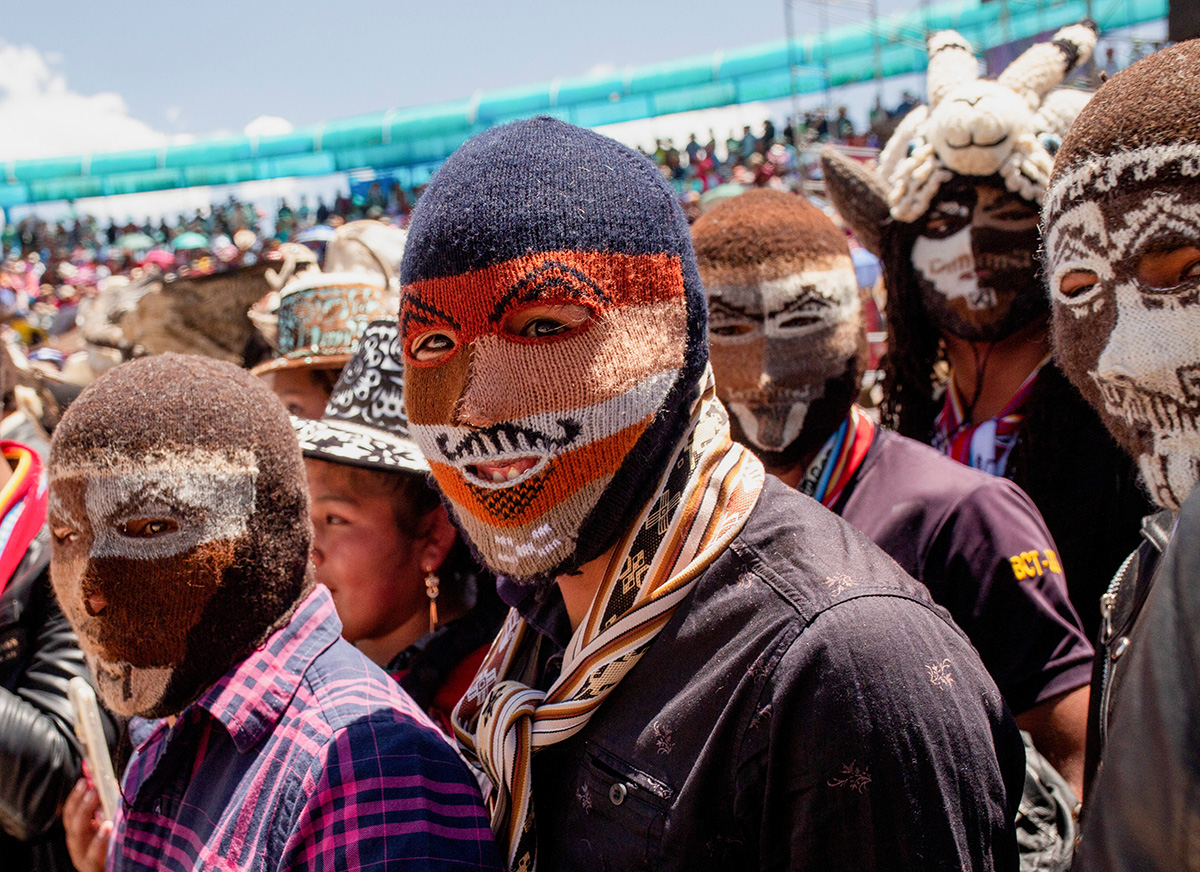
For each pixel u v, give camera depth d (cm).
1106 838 61
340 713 124
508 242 108
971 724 101
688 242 119
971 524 177
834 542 111
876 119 745
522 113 1179
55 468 132
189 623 130
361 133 1266
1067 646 170
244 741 125
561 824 115
